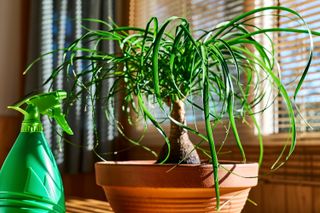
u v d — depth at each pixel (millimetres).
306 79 1430
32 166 732
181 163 854
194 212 760
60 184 770
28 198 719
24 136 757
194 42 746
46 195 732
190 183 731
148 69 833
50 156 770
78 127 1981
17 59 2180
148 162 929
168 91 844
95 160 2039
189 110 1843
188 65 819
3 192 721
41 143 762
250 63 1021
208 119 695
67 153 1980
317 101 1392
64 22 2025
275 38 1560
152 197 756
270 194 1467
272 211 1453
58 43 2002
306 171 1358
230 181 752
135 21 2262
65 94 805
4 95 2141
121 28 871
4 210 718
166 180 735
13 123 2137
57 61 1981
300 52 1472
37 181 729
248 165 786
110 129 2051
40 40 1981
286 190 1410
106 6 2090
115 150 2086
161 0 2127
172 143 872
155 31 853
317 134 1362
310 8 1447
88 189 2139
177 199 749
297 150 1391
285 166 1429
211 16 1859
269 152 1495
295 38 1492
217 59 843
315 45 1417
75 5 2029
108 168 792
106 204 1319
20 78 2178
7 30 2170
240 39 861
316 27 1413
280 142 1465
